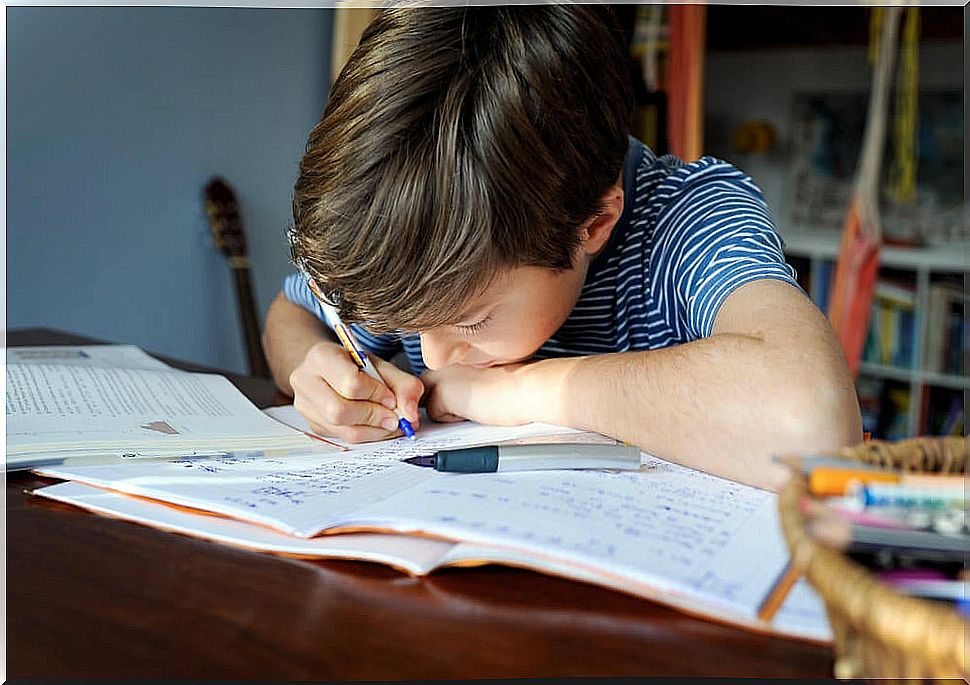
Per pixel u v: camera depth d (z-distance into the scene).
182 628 0.42
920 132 2.24
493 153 0.61
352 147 0.63
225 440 0.70
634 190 0.87
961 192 2.21
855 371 2.05
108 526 0.54
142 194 1.60
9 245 1.44
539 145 0.63
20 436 0.67
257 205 1.78
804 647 0.41
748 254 0.74
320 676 0.38
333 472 0.62
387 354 1.01
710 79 2.44
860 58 2.30
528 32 0.65
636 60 1.98
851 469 0.39
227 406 0.82
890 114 2.25
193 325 1.70
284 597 0.45
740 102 2.43
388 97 0.62
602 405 0.68
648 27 1.96
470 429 0.75
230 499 0.56
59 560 0.49
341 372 0.74
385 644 0.41
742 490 0.58
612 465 0.60
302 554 0.49
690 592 0.42
